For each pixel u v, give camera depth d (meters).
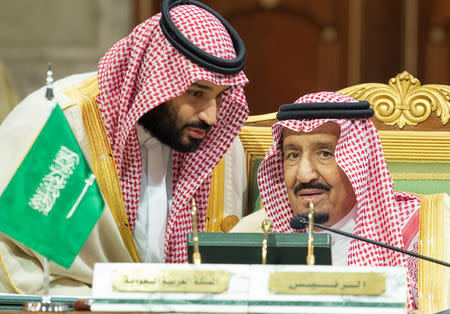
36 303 6.70
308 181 8.95
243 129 10.78
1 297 7.14
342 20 19.92
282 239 6.81
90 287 9.30
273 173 9.48
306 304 6.16
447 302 8.45
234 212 10.45
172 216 9.70
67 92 9.61
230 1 19.94
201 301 6.22
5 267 8.98
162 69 9.26
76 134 9.34
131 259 9.62
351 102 8.92
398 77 10.77
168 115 9.36
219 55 9.30
